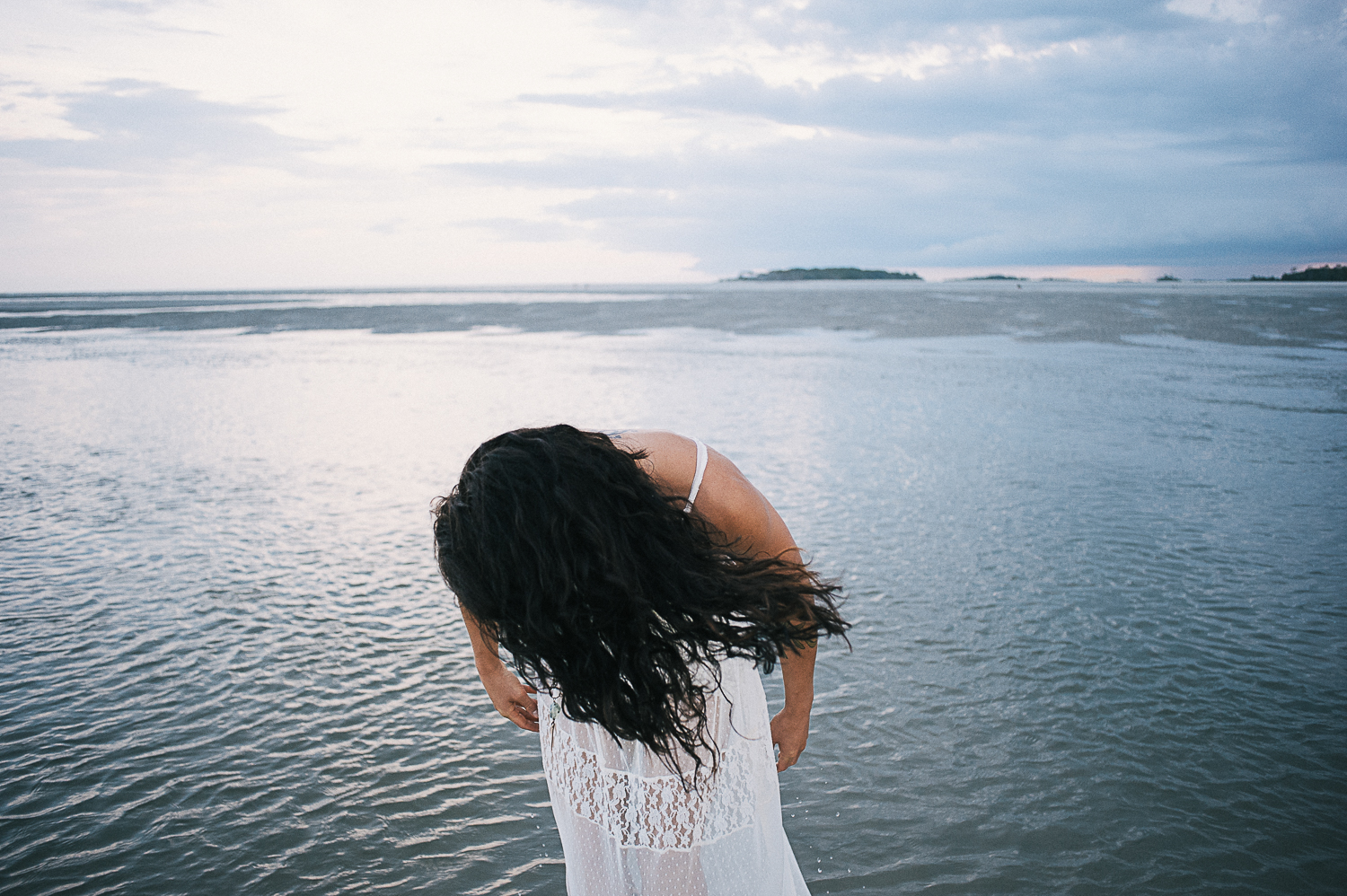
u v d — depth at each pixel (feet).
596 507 3.94
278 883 9.31
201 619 16.71
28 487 27.45
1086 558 19.66
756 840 5.54
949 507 23.98
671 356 71.05
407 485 27.76
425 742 12.26
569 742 5.51
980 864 9.53
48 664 14.67
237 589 18.34
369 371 61.93
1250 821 10.20
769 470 28.84
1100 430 35.55
